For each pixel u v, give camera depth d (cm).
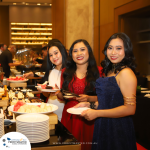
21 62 561
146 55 528
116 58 145
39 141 119
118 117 141
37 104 175
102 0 584
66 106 201
